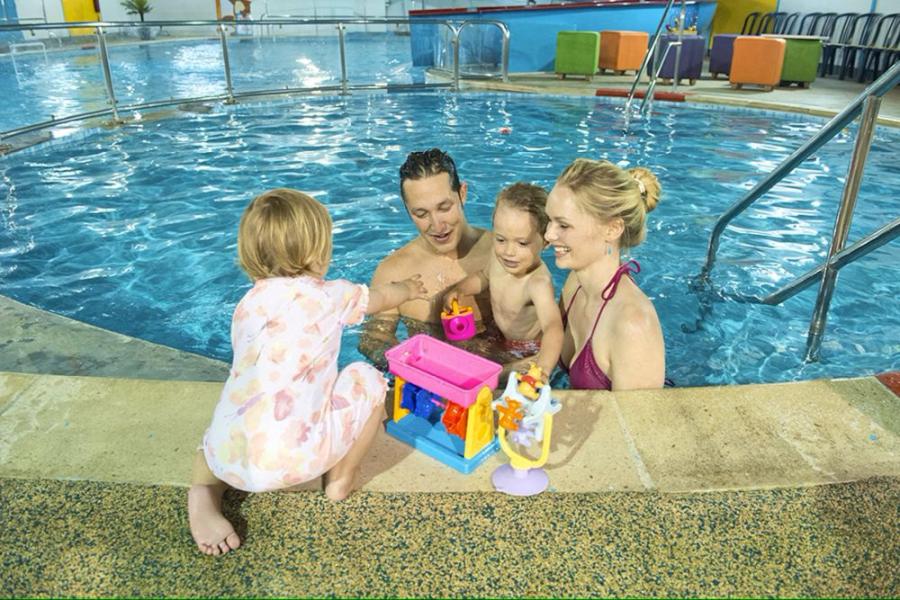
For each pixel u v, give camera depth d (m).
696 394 2.36
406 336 3.24
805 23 15.68
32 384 2.48
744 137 8.41
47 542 1.79
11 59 18.47
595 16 14.23
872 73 12.91
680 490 1.95
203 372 3.07
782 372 3.33
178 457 2.10
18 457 2.10
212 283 4.31
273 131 8.85
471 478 2.01
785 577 1.67
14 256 4.69
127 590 1.64
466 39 14.00
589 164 2.25
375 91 11.90
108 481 2.00
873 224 5.31
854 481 1.97
